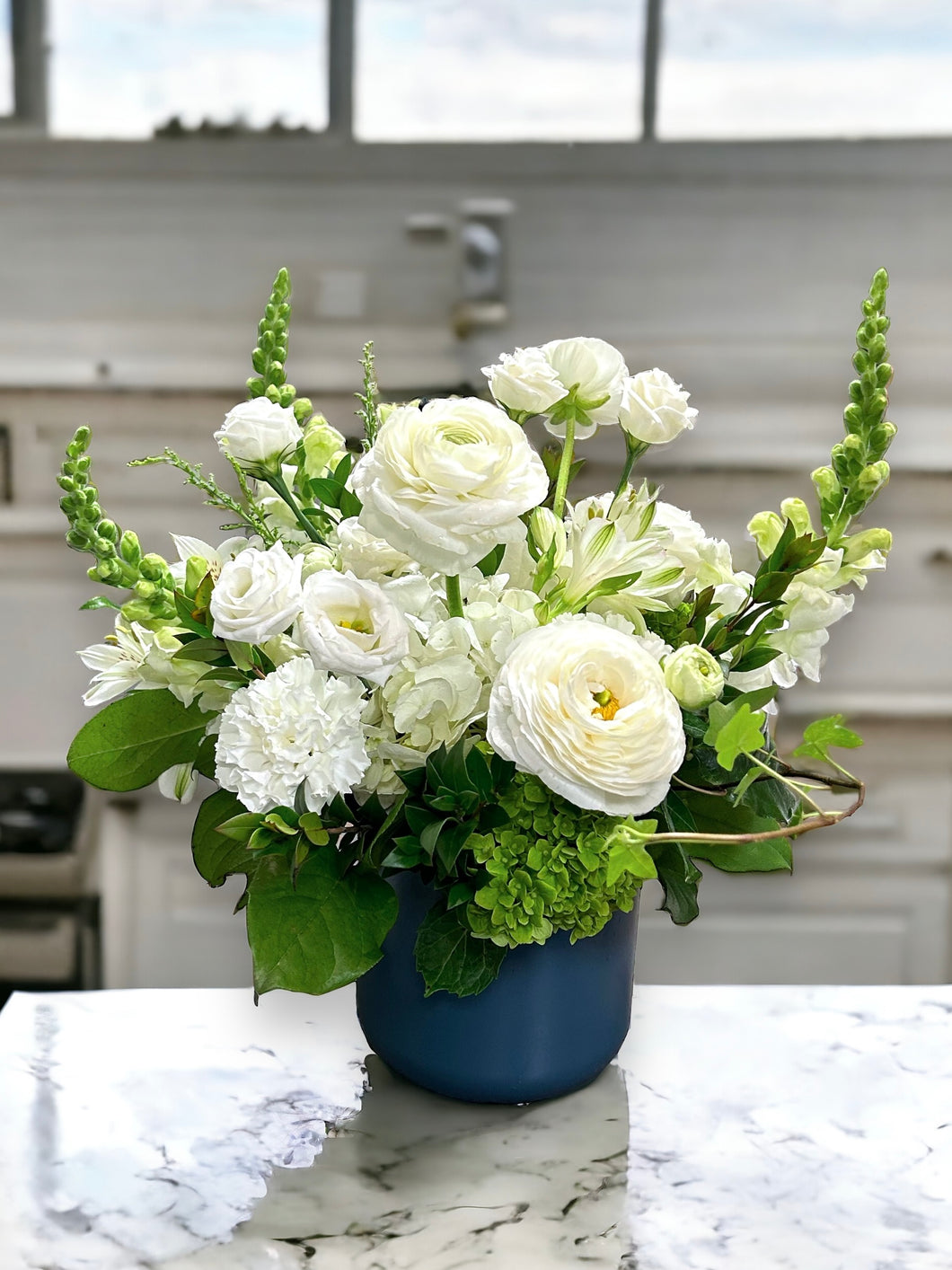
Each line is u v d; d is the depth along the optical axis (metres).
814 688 2.32
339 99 2.20
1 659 2.29
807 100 2.20
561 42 2.19
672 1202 0.97
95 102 2.19
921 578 2.30
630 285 2.25
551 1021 1.01
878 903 2.34
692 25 2.18
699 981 2.34
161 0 2.16
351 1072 1.09
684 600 1.00
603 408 0.99
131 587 0.96
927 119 2.20
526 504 0.87
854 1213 0.96
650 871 0.88
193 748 1.00
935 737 2.31
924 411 2.27
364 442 1.03
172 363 2.25
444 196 2.22
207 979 2.32
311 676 0.89
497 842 0.92
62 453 2.26
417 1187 0.97
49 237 2.21
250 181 2.21
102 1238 0.93
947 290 2.24
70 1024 1.14
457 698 0.91
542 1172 0.99
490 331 2.26
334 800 0.92
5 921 2.30
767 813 0.97
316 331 2.25
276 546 0.92
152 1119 1.03
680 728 0.89
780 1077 1.09
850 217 2.23
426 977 0.95
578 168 2.22
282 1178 0.98
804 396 2.28
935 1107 1.05
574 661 0.88
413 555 0.88
